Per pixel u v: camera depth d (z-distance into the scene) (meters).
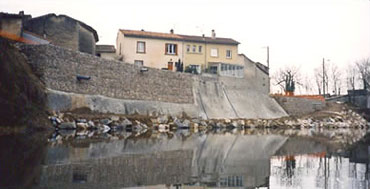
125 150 21.20
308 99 78.06
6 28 43.03
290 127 63.00
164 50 66.56
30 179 11.69
